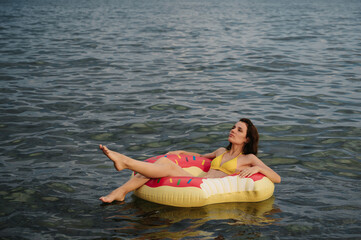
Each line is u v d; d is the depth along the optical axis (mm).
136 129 6020
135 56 12133
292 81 9242
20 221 3496
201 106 7227
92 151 5168
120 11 28531
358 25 20891
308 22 22312
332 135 5832
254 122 6395
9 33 16766
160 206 3850
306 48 13961
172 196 3848
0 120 6285
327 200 3951
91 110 6898
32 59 11398
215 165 4438
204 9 31438
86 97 7695
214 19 23500
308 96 7957
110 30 18141
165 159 4156
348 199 3975
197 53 12742
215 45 14391
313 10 31250
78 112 6777
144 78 9352
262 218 3596
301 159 4988
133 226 3434
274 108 7152
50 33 17000
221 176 4328
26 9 28906
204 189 3855
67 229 3373
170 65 10883
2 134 5695
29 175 4430
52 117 6492
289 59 11891
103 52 12758
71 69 10242
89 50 13086
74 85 8602
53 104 7203
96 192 4090
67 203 3840
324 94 8117
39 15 24641
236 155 4438
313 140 5637
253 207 3828
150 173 3947
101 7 32188
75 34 16812
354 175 4555
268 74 9969
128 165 3869
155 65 10852
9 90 8086
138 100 7551
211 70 10336
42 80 9000
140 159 4953
